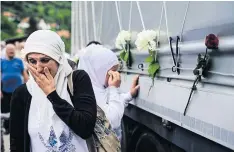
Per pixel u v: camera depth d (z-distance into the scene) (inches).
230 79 63.2
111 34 138.3
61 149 70.5
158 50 94.6
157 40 95.3
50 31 70.9
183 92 76.4
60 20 746.8
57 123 70.5
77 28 213.6
